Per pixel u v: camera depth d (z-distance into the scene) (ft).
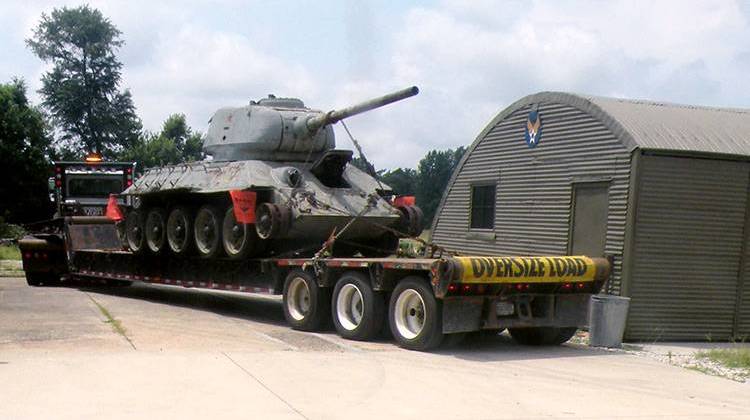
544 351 35.27
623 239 40.27
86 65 217.36
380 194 46.52
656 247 40.32
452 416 21.91
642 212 40.09
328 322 38.55
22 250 59.16
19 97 148.25
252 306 50.11
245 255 43.06
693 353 36.60
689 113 45.62
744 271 41.78
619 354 35.35
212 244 45.39
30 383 23.79
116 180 66.13
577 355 34.47
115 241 59.52
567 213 44.60
